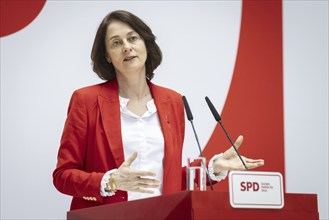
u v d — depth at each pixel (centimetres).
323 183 1185
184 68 1153
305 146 1187
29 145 1051
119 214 521
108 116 714
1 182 1023
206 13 1190
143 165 709
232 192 467
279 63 1206
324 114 1210
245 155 1145
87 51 1110
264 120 1170
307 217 498
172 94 779
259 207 477
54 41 1096
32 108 1064
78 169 695
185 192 456
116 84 754
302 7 1241
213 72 1166
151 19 1157
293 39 1225
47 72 1082
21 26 1084
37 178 1045
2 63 1063
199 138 1123
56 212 1047
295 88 1204
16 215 1023
